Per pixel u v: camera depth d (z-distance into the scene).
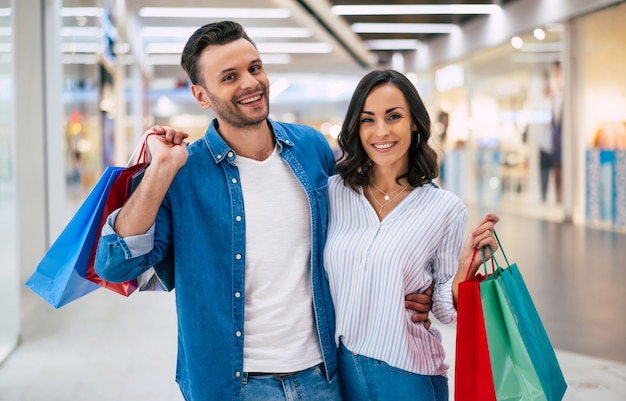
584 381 4.24
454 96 20.02
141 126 21.92
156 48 23.36
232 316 1.89
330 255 2.04
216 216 1.92
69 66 7.91
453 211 2.04
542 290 6.78
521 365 1.75
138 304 6.65
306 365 1.95
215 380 1.88
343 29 18.50
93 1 10.09
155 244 1.88
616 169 11.99
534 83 14.96
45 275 1.91
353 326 2.01
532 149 15.16
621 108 11.80
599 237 10.84
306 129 2.19
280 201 1.97
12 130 5.40
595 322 5.57
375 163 2.10
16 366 4.68
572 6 12.91
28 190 6.52
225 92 1.85
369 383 2.01
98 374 4.48
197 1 15.88
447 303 1.99
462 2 15.23
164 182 1.73
